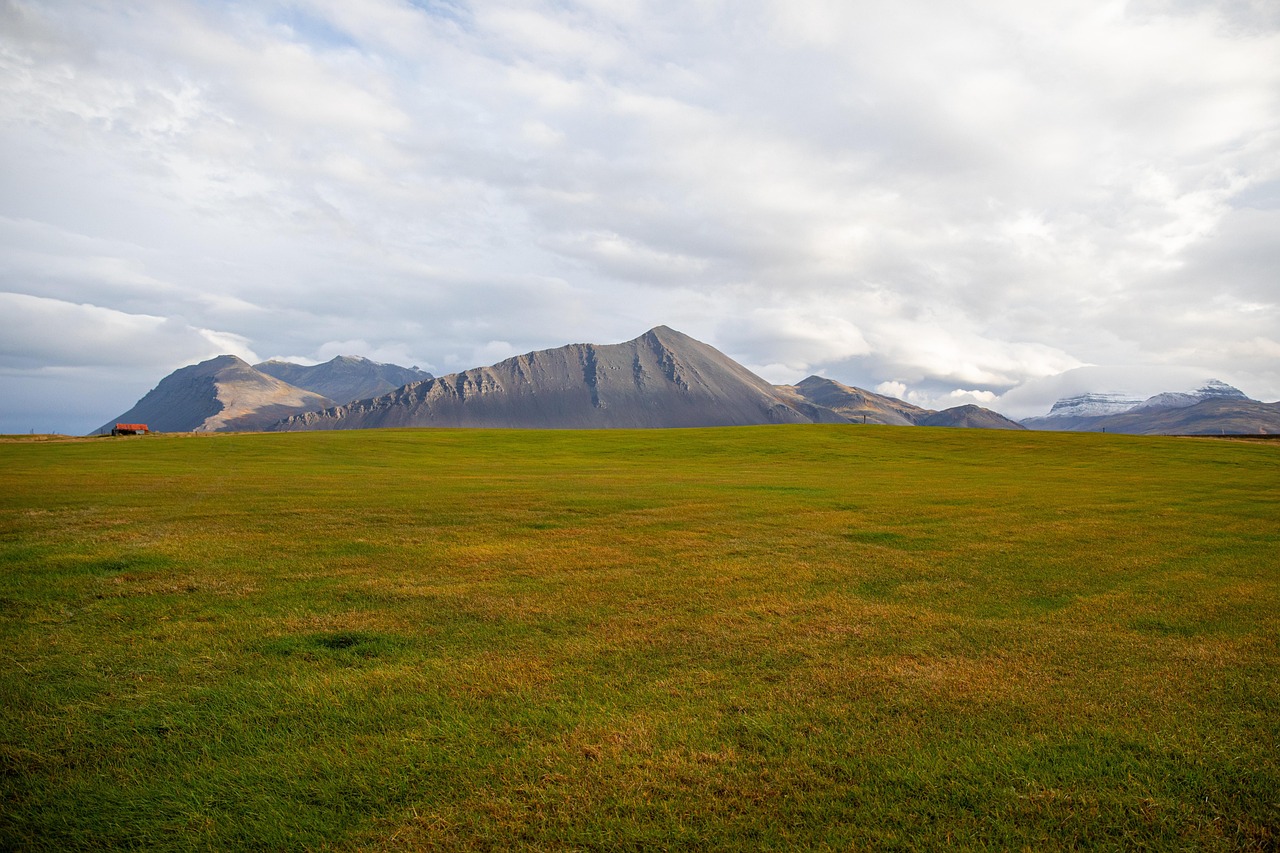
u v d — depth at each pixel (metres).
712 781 6.09
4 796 5.79
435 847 5.20
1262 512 24.19
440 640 9.75
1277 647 9.79
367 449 65.31
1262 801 5.80
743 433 85.00
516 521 20.61
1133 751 6.66
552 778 6.13
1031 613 11.45
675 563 15.02
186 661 8.77
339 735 6.89
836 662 9.04
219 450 60.16
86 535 16.69
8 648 9.10
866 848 5.22
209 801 5.78
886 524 20.95
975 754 6.58
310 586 12.53
